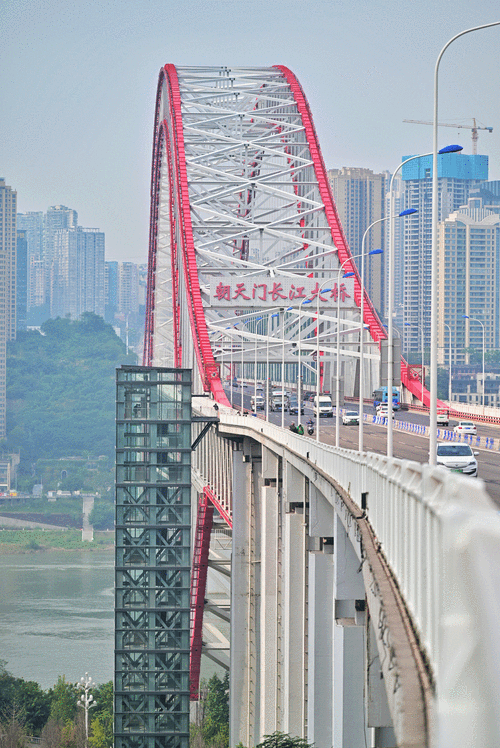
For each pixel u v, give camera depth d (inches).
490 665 831.1
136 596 7642.7
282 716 5821.9
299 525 5723.4
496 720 807.1
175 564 7701.8
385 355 4249.5
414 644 1299.2
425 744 969.5
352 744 3572.8
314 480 4370.1
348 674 3590.1
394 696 1222.9
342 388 6186.0
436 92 3481.8
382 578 1770.4
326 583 4648.1
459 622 956.0
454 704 926.4
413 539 1515.7
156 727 7450.8
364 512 2706.7
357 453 3058.6
